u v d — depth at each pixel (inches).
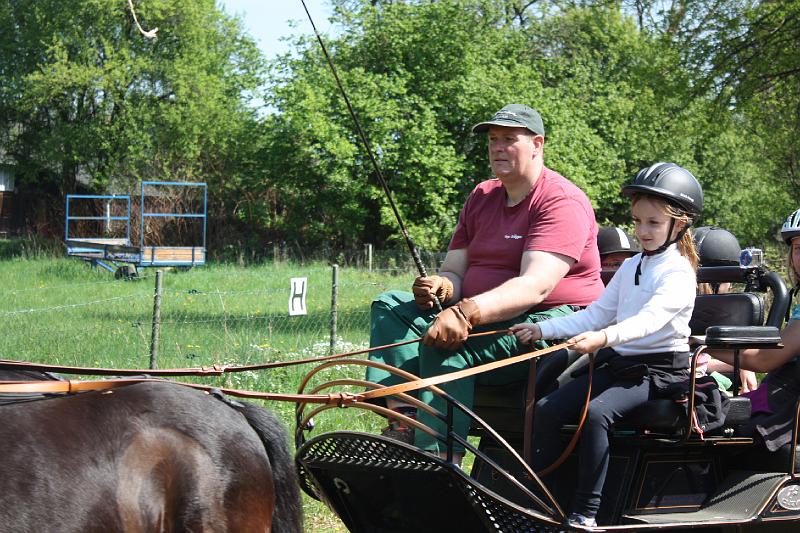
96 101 1212.5
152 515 104.3
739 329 151.0
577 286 174.2
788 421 159.6
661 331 153.3
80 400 108.3
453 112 999.0
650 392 152.3
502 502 140.4
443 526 153.6
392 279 770.8
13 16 1193.4
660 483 154.7
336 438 149.9
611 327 146.6
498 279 174.1
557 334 157.2
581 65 1169.4
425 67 1010.1
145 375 139.6
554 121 980.6
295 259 983.0
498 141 171.9
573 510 148.6
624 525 146.9
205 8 1211.2
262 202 1089.4
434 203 962.1
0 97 1203.2
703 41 642.2
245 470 112.3
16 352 375.2
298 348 390.6
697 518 149.9
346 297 613.3
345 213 1014.4
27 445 99.5
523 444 165.0
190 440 109.3
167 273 856.3
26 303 614.2
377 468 150.3
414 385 138.9
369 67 1037.8
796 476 154.9
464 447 142.6
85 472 100.8
